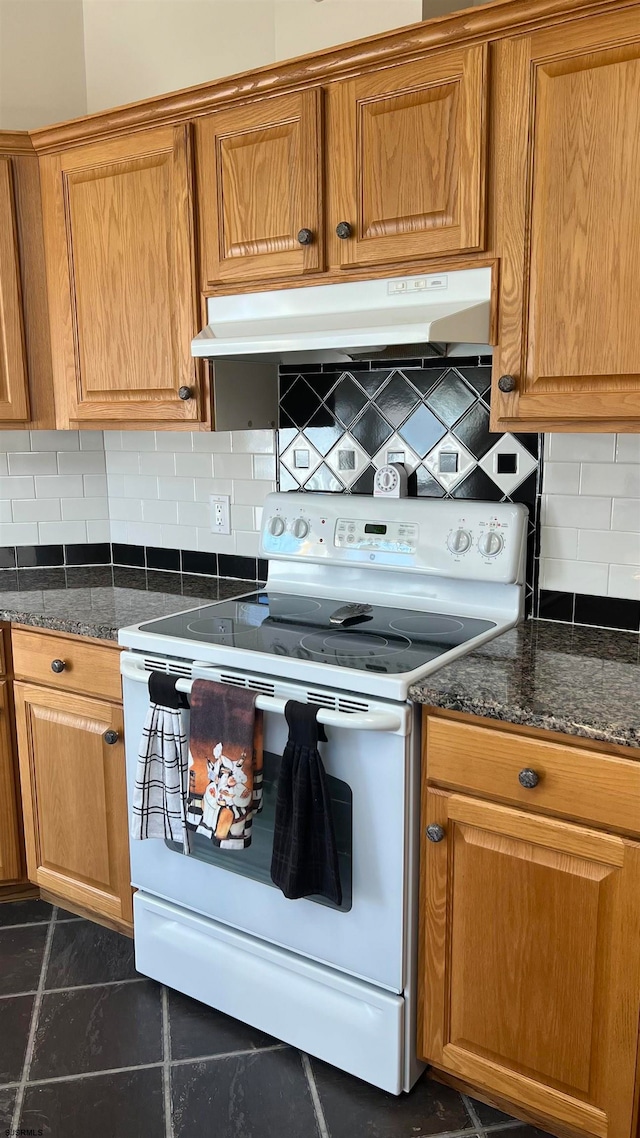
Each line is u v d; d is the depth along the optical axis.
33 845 2.36
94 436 2.76
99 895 2.22
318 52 1.77
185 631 1.95
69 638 2.14
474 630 1.92
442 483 2.14
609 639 1.88
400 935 1.65
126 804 2.10
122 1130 1.68
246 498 2.51
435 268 1.75
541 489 1.99
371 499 2.17
